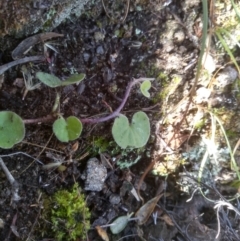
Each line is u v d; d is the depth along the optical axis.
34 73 0.13
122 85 0.14
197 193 0.16
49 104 0.13
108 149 0.14
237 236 0.15
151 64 0.14
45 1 0.12
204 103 0.15
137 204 0.15
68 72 0.13
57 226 0.14
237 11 0.14
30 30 0.13
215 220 0.16
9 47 0.13
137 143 0.13
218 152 0.16
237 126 0.15
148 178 0.16
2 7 0.12
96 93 0.14
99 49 0.14
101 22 0.14
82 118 0.14
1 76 0.13
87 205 0.15
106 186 0.15
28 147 0.13
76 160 0.14
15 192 0.13
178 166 0.16
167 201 0.16
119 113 0.14
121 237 0.15
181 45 0.14
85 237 0.14
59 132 0.12
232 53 0.15
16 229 0.13
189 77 0.15
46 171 0.14
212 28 0.14
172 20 0.14
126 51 0.14
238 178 0.16
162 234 0.16
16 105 0.13
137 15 0.14
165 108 0.15
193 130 0.15
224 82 0.15
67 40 0.13
